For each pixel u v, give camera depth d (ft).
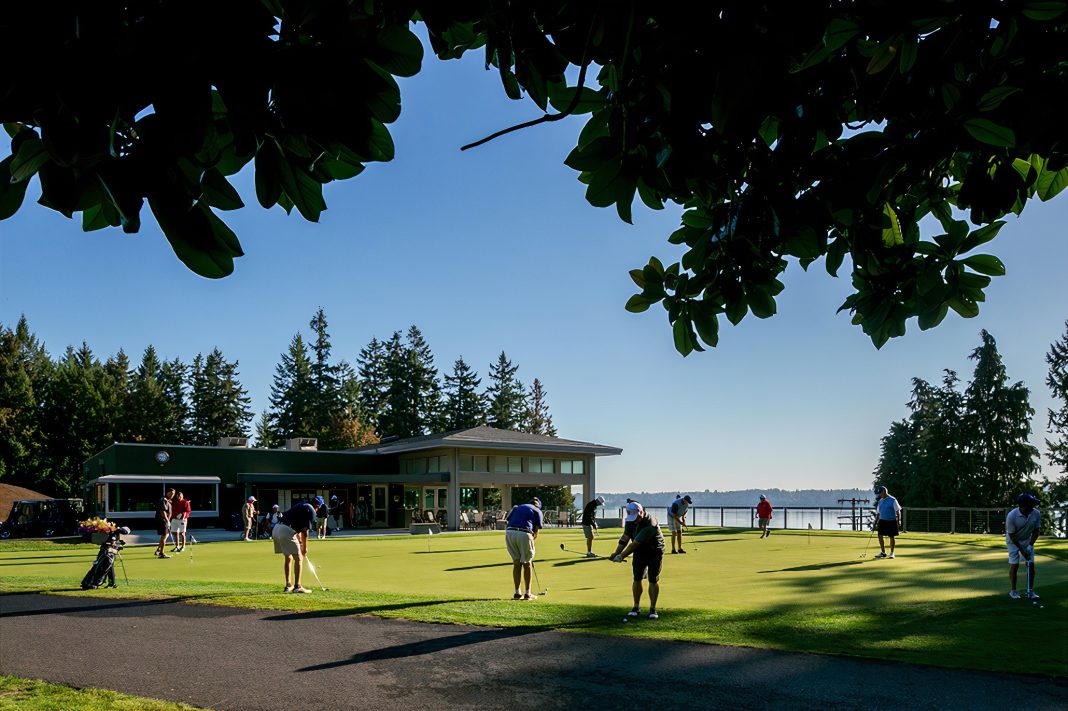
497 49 6.56
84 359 299.99
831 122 7.25
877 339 10.11
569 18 5.90
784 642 27.17
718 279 9.45
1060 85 6.61
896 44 6.44
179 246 5.07
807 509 119.55
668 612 32.63
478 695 21.31
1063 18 6.45
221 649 26.61
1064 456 180.24
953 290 9.54
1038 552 62.95
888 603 35.17
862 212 7.91
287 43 4.78
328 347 286.05
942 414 178.70
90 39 4.32
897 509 59.93
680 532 65.41
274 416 280.31
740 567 52.54
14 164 4.88
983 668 23.61
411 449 129.49
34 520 113.09
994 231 9.38
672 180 6.66
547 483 135.23
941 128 7.09
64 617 32.27
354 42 4.77
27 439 211.61
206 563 58.70
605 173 6.90
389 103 5.06
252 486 126.62
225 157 5.47
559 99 6.71
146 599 36.58
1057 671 23.18
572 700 20.83
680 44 5.71
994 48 6.73
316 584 43.50
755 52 5.46
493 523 130.93
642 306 10.30
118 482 113.09
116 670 23.82
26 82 4.29
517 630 29.37
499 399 287.69
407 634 28.78
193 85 4.49
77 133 4.42
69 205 5.08
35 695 20.93
